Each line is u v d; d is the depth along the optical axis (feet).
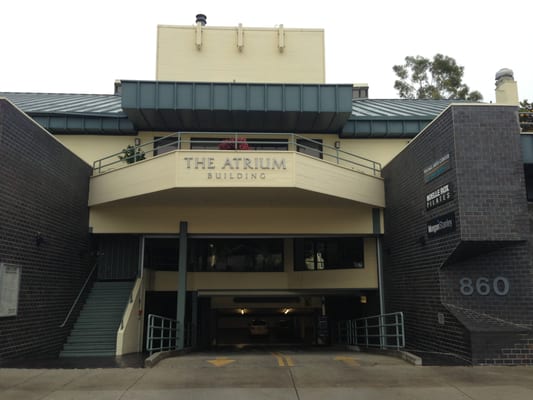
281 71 66.03
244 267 67.77
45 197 42.65
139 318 52.60
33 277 40.22
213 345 83.56
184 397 24.48
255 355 44.14
